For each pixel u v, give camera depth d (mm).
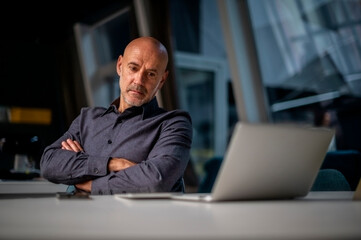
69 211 734
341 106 4164
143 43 1872
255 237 430
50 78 3729
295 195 1108
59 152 1725
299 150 1023
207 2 5762
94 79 5238
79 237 425
